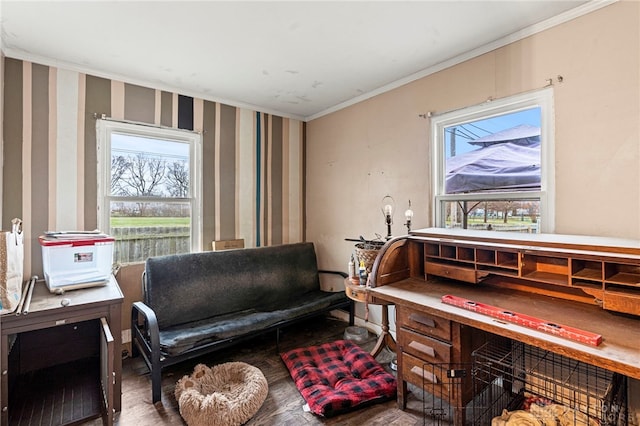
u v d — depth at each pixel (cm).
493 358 185
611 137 177
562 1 181
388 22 200
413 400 205
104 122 270
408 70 272
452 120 257
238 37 216
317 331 323
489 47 228
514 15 194
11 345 212
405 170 290
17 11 185
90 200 264
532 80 208
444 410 192
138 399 205
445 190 264
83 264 212
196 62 253
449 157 261
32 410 182
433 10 188
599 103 181
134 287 285
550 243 159
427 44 228
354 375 229
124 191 283
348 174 349
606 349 114
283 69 267
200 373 224
